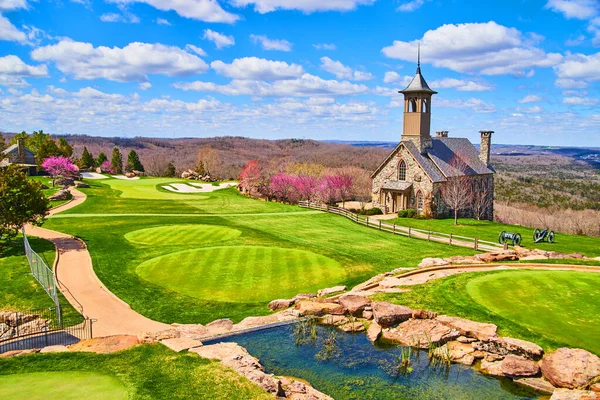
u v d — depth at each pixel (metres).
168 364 16.08
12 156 101.25
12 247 39.44
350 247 41.31
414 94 62.38
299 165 112.56
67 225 50.72
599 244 41.84
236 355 16.89
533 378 16.05
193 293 28.12
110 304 26.58
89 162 130.25
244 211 65.56
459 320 19.53
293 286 29.33
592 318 19.52
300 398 14.55
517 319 19.59
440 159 63.91
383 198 65.69
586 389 14.84
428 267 29.66
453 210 63.78
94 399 13.81
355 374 16.69
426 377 16.44
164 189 86.62
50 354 16.84
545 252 33.19
